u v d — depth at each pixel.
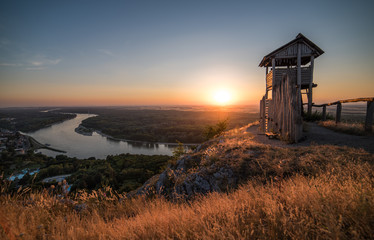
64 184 3.99
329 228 1.68
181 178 5.94
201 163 6.29
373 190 2.29
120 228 2.47
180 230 2.22
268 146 6.40
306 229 1.78
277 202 2.60
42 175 72.50
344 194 2.31
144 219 2.79
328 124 10.56
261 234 1.87
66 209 3.60
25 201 3.35
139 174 56.59
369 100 7.55
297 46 14.03
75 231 2.46
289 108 7.99
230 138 9.69
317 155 4.93
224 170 5.38
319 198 2.28
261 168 4.74
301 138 7.83
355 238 1.58
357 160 4.31
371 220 1.77
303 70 14.27
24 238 2.15
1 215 2.43
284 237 1.81
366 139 6.82
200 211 2.72
